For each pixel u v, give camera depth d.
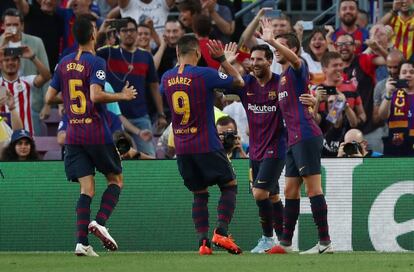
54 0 43.72
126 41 39.94
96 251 32.72
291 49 30.08
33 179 33.12
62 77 27.97
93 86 27.30
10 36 41.53
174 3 45.41
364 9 46.94
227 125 34.12
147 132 39.22
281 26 40.16
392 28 43.03
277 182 31.11
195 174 28.58
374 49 40.41
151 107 41.28
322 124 37.31
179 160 28.45
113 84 39.91
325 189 32.66
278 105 30.02
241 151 34.91
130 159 33.12
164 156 37.94
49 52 43.66
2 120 37.69
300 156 28.22
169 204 32.97
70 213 33.06
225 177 28.27
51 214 33.06
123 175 32.97
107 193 28.22
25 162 33.12
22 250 33.09
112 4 46.94
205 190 28.97
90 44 27.97
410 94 38.66
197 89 27.86
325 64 37.25
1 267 24.03
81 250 27.91
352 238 32.66
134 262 25.28
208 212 30.00
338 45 40.53
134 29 39.91
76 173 27.91
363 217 32.66
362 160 32.69
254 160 30.75
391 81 38.69
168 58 42.69
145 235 32.97
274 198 31.55
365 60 40.44
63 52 42.91
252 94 30.28
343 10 43.00
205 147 28.05
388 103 38.81
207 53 39.81
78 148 27.91
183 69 28.05
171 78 28.12
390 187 32.66
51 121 42.47
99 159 27.94
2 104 39.44
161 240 32.97
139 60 40.09
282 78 28.41
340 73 37.25
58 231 33.03
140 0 45.00
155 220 32.97
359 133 35.00
